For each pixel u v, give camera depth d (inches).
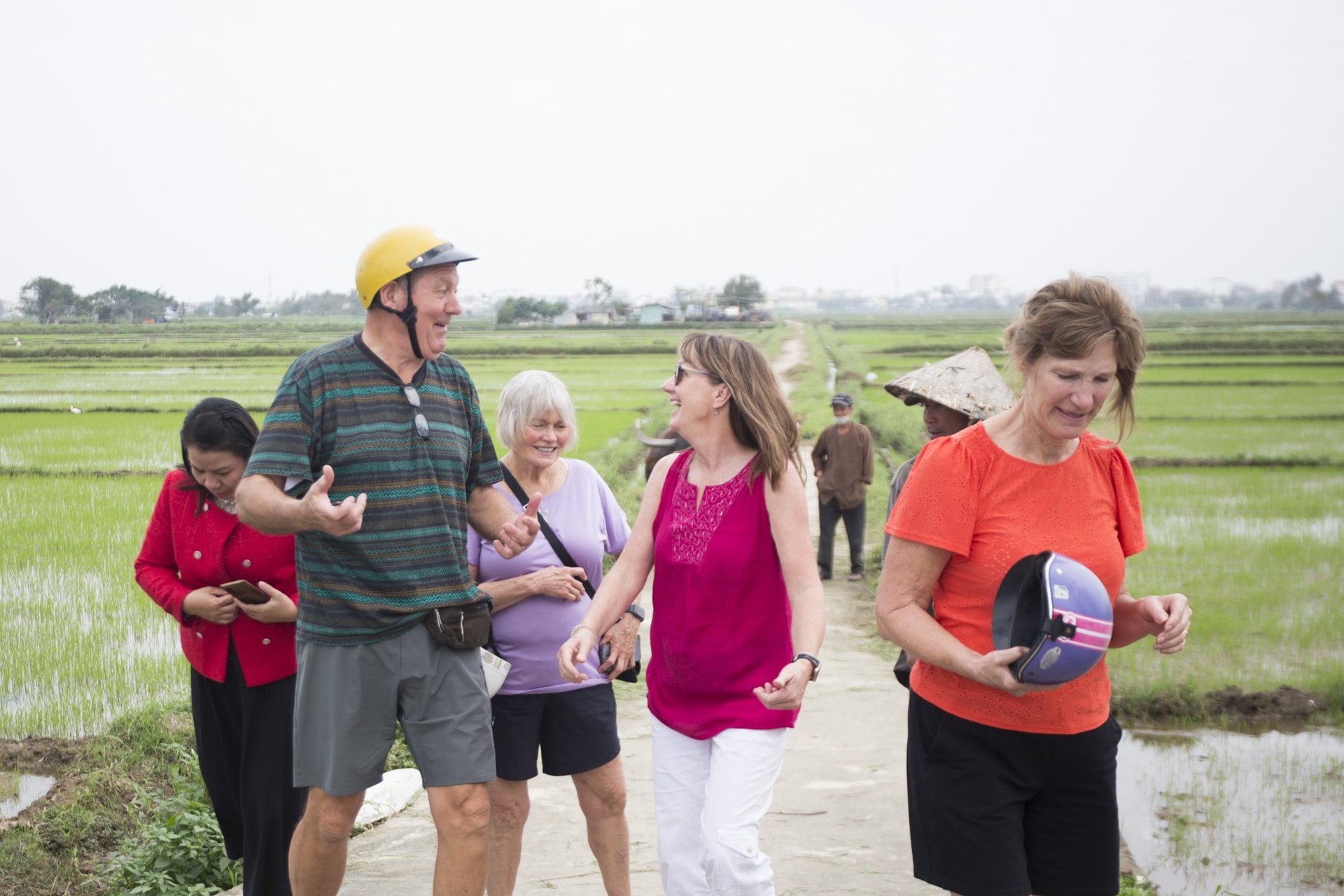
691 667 127.6
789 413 129.4
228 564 147.9
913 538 114.2
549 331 4847.4
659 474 138.3
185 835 206.1
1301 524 614.5
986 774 113.4
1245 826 245.8
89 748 261.7
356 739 127.8
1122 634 121.8
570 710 153.1
